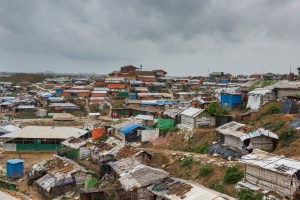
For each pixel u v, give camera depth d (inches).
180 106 3567.9
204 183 1612.9
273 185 1270.9
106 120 4212.6
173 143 2329.0
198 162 1807.3
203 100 3321.9
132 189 1539.1
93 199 1651.1
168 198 1375.5
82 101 5585.6
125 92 5708.7
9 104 5334.6
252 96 2490.2
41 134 3144.7
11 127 3705.7
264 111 2155.5
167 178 1593.3
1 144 3346.5
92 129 3304.6
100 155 2327.8
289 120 1846.7
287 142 1676.9
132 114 4202.8
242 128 1910.7
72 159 2623.0
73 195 1910.7
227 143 1947.6
